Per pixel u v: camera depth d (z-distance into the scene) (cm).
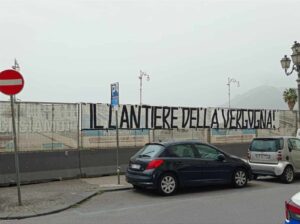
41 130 1298
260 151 1364
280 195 1061
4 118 1236
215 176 1146
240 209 877
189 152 1123
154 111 1595
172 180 1078
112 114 1470
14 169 1231
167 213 848
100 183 1253
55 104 1331
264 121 2041
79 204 964
